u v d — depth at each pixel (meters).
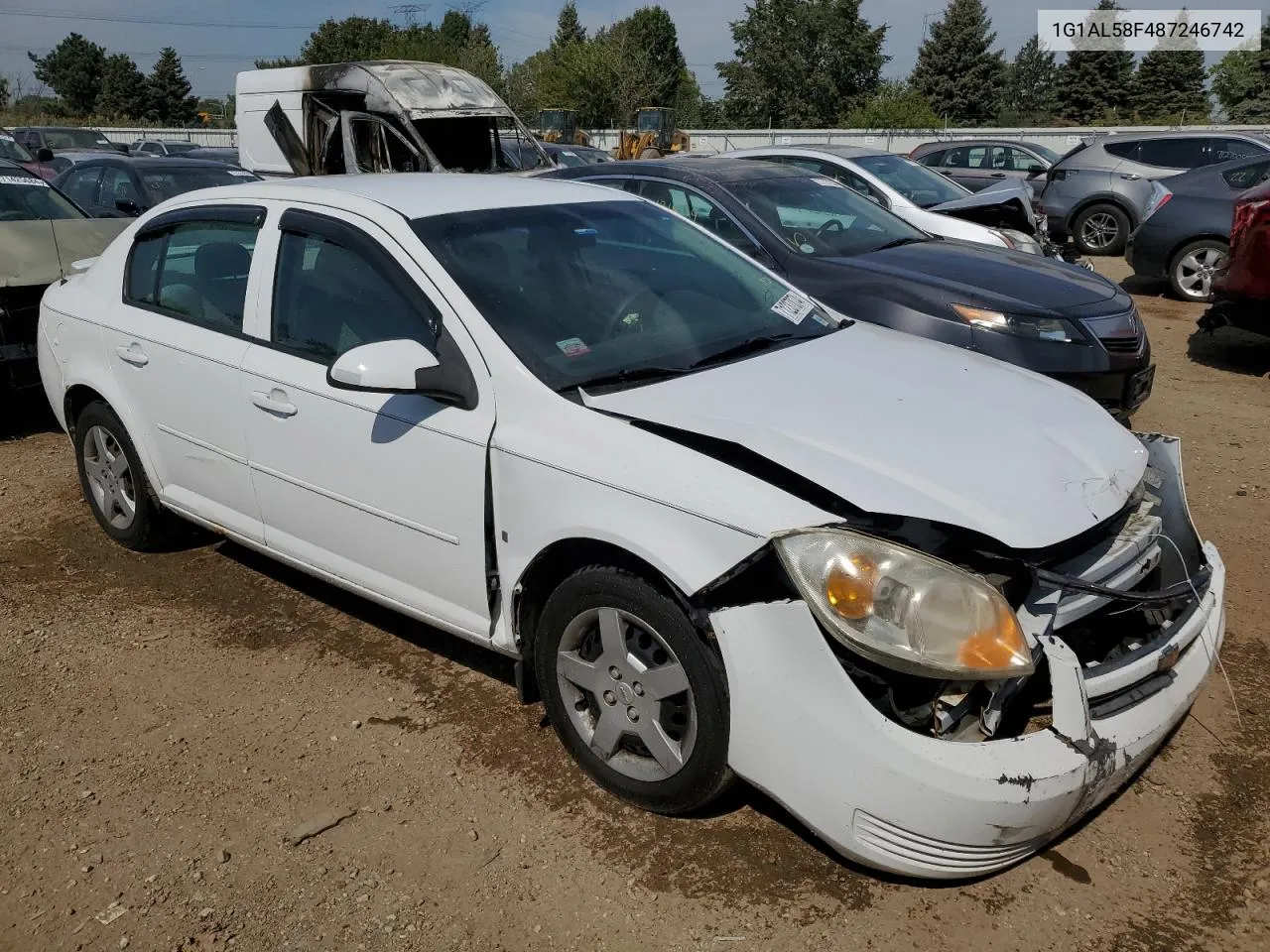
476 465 2.97
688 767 2.67
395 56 53.34
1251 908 2.51
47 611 4.11
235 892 2.61
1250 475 5.51
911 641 2.29
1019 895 2.56
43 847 2.78
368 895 2.59
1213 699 3.39
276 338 3.59
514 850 2.75
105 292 4.39
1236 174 10.29
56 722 3.36
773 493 2.49
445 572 3.17
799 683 2.38
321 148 13.81
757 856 2.70
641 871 2.66
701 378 3.03
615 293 3.40
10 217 6.97
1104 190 13.90
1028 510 2.50
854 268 5.97
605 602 2.75
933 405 2.96
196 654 3.78
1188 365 8.11
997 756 2.30
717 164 7.17
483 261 3.26
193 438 3.95
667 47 69.56
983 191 9.78
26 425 6.67
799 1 60.00
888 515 2.41
